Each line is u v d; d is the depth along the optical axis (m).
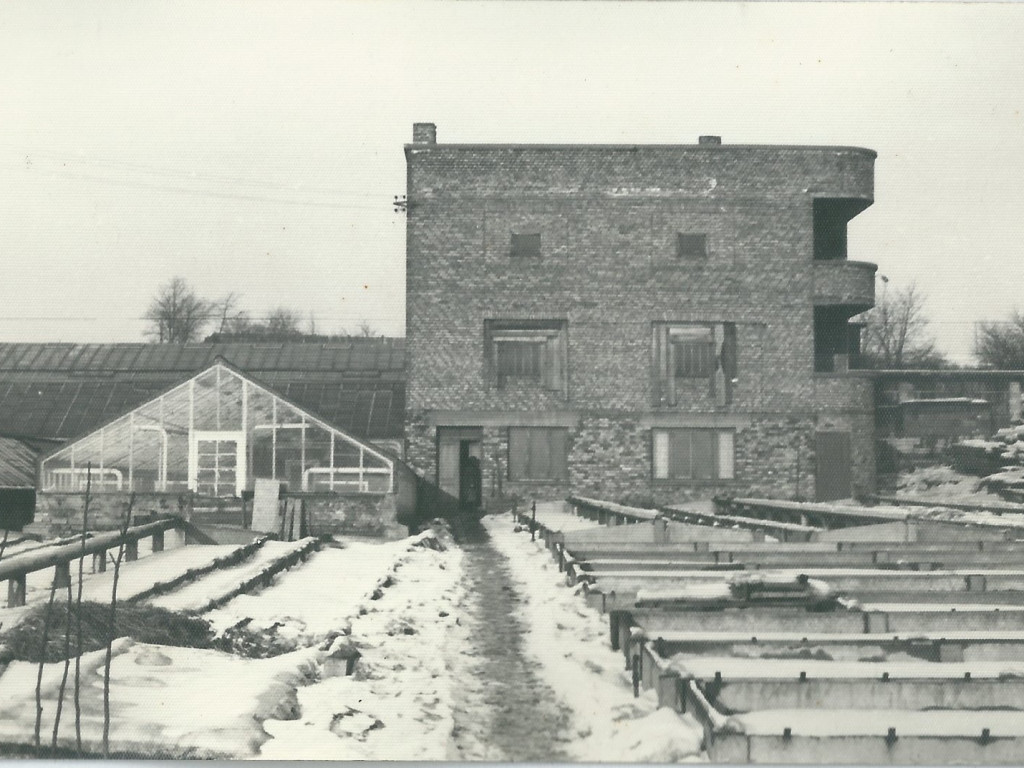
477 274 39.12
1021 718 10.02
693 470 39.31
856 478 39.28
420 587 18.98
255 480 30.62
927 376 41.47
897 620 13.54
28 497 34.66
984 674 10.95
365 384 41.47
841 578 16.75
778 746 9.30
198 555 21.27
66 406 42.09
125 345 44.47
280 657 12.43
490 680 12.23
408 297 39.22
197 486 32.69
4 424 41.31
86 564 20.28
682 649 11.84
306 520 29.25
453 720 10.54
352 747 9.52
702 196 39.31
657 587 17.02
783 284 39.41
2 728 9.28
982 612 13.62
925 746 9.33
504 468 38.97
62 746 9.08
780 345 39.38
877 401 41.53
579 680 12.07
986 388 41.50
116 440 32.62
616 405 39.16
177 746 9.14
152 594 16.56
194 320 46.41
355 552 25.20
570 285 39.19
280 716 10.17
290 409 32.78
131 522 27.45
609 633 14.13
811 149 39.41
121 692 10.37
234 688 10.63
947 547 21.56
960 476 40.06
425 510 38.81
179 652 12.21
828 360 41.34
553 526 31.39
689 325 39.28
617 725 10.45
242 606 16.41
